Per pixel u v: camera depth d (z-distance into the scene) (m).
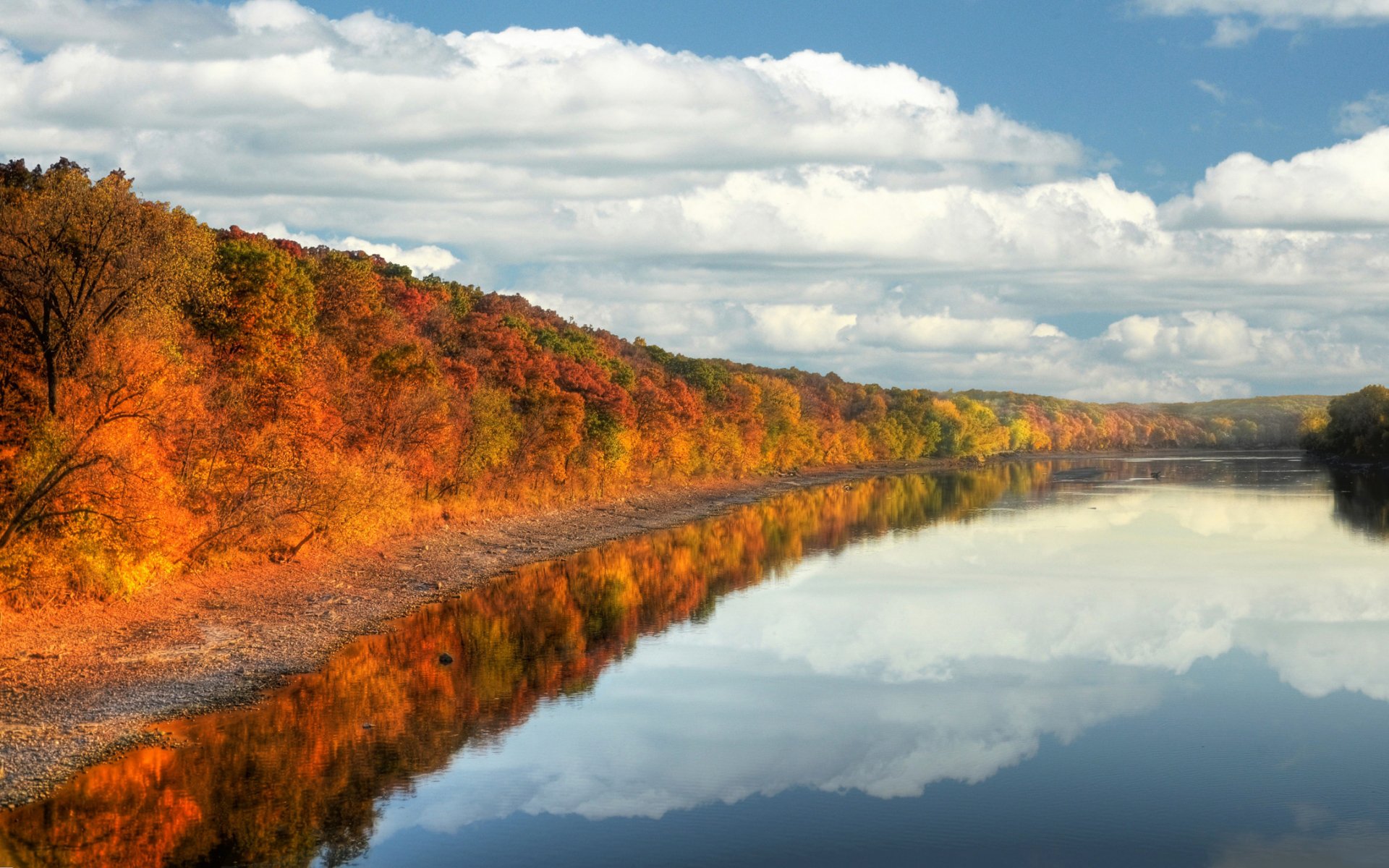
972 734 32.72
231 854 22.98
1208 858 23.95
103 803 25.16
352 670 38.06
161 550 42.31
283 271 56.78
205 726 30.91
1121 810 26.84
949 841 24.83
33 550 36.81
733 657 42.09
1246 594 55.44
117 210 40.94
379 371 68.56
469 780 28.06
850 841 24.91
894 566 66.62
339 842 23.98
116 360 39.84
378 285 94.94
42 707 30.80
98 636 37.47
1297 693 37.16
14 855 22.41
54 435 37.44
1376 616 49.59
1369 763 30.12
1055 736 32.62
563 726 32.94
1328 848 24.61
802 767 29.84
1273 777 29.08
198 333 53.22
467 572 60.38
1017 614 50.59
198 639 39.47
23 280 39.25
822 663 41.25
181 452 46.31
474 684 37.16
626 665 40.59
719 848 24.23
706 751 30.95
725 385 161.62
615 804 26.83
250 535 48.38
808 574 63.19
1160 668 40.59
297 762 28.55
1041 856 24.20
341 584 52.28
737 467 153.00
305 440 52.88
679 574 63.00
